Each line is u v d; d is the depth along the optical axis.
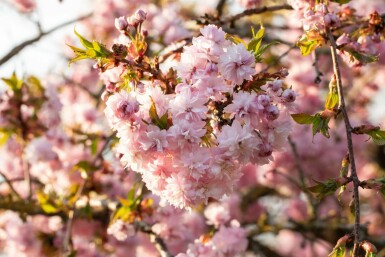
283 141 2.83
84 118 6.46
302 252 8.85
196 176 2.72
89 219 5.41
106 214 5.66
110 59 3.00
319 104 7.11
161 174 2.80
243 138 2.71
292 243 8.91
